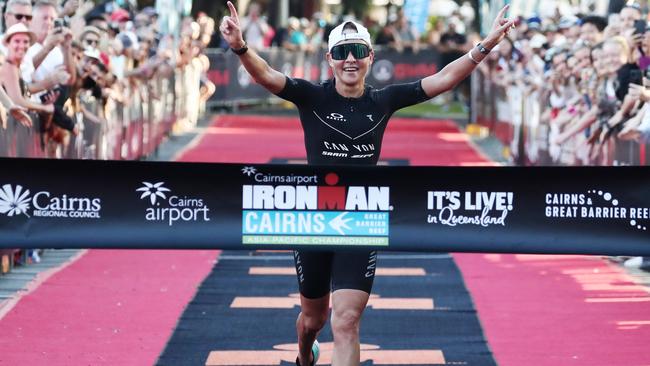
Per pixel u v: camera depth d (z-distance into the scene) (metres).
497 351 9.57
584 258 13.97
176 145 25.42
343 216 7.39
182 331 10.17
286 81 7.83
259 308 11.12
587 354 9.47
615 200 7.28
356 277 7.62
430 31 46.78
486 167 7.33
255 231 7.38
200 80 30.72
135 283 12.27
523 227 7.34
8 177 7.30
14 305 11.03
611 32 14.91
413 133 30.14
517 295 11.80
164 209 7.36
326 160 7.93
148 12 23.61
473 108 30.75
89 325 10.34
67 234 7.34
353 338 7.52
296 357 9.10
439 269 13.29
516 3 27.70
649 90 13.06
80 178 7.33
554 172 7.30
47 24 14.10
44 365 9.01
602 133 14.68
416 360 9.27
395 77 37.50
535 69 20.66
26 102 12.28
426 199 7.37
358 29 7.88
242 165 7.36
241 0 44.94
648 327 10.38
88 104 15.92
